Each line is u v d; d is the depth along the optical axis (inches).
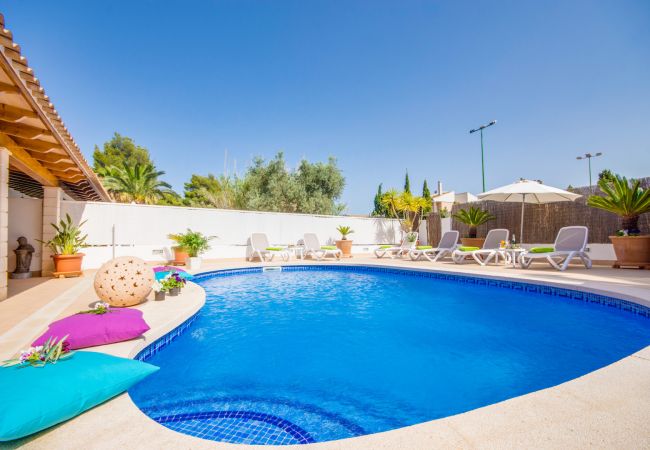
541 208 455.2
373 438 57.4
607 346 141.6
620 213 330.6
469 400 97.3
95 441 60.9
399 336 158.1
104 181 975.0
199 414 91.0
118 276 166.7
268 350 139.7
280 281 337.4
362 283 322.3
